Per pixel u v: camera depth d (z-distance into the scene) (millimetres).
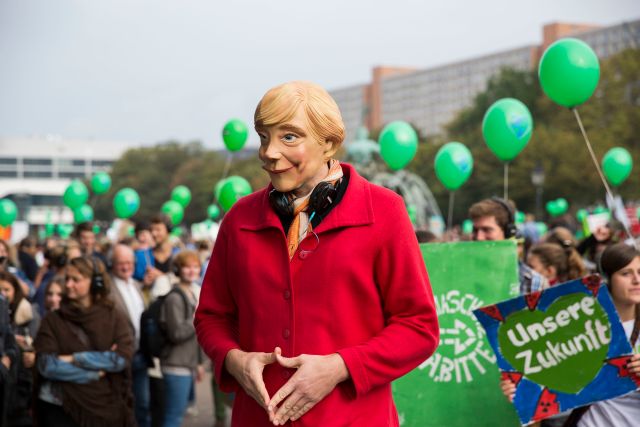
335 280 2752
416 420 4664
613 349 4164
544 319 4242
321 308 2752
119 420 6422
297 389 2625
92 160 172750
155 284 8891
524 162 59656
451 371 4672
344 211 2787
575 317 4211
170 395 7625
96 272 6512
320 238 2783
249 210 2945
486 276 4699
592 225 8203
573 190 58375
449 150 8648
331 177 2854
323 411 2697
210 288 3045
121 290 8023
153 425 8000
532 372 4250
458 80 147750
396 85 160000
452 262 4734
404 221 2834
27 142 170500
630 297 4656
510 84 77312
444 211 73750
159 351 7617
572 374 4211
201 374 7922
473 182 67000
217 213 23781
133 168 124625
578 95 6320
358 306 2781
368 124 165125
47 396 6340
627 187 54938
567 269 6500
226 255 2988
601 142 57125
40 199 137000
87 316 6387
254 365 2721
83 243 12570
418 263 2840
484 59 142375
